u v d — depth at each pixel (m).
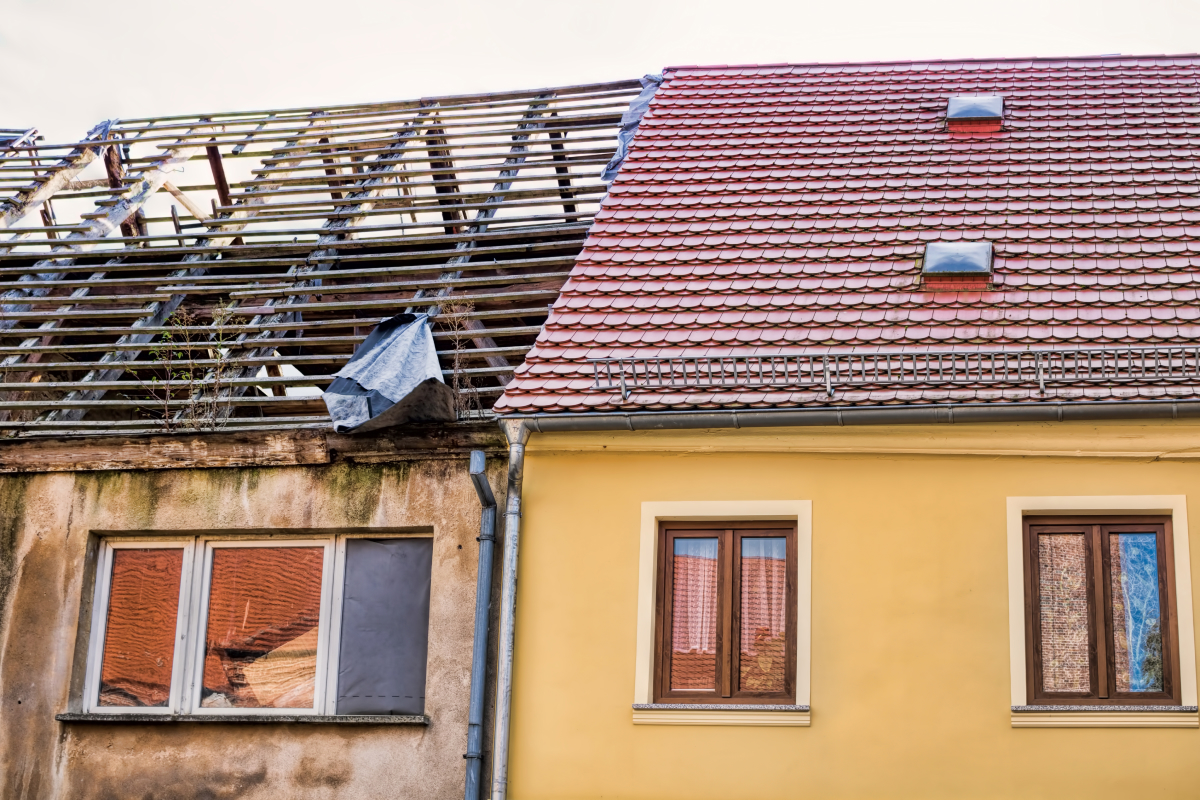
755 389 9.88
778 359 9.98
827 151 12.61
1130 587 9.24
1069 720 8.90
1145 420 9.38
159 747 10.20
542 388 10.16
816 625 9.36
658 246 11.59
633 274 11.29
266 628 10.57
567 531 9.80
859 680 9.21
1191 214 11.22
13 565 10.83
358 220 13.88
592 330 10.72
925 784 8.95
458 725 9.92
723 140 12.99
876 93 13.55
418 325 11.37
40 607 10.71
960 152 12.41
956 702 9.07
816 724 9.17
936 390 9.62
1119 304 10.35
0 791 10.25
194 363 11.62
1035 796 8.81
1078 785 8.78
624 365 10.04
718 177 12.41
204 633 10.62
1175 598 9.11
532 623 9.65
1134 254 10.83
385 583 10.52
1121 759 8.78
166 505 10.80
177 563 10.86
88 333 12.40
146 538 10.92
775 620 9.56
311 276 12.74
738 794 9.10
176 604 10.73
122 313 12.65
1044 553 9.39
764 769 9.12
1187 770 8.70
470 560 10.30
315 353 13.50
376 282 13.00
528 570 9.76
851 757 9.07
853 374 9.84
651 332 10.63
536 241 13.07
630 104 14.54
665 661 9.58
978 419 9.51
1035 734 8.93
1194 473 9.28
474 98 15.86
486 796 9.58
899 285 10.82
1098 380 9.52
